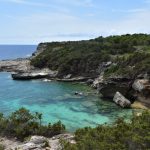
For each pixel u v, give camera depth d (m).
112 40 148.88
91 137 35.50
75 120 66.81
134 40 135.00
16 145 48.06
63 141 39.50
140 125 35.12
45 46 182.50
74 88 105.56
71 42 170.50
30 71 134.25
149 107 77.00
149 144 31.88
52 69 132.12
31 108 78.31
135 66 86.81
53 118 68.56
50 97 91.62
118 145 31.72
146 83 79.06
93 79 115.62
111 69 99.19
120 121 40.97
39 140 46.22
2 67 153.62
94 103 82.69
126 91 84.75
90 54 123.19
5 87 109.50
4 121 54.66
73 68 121.62
